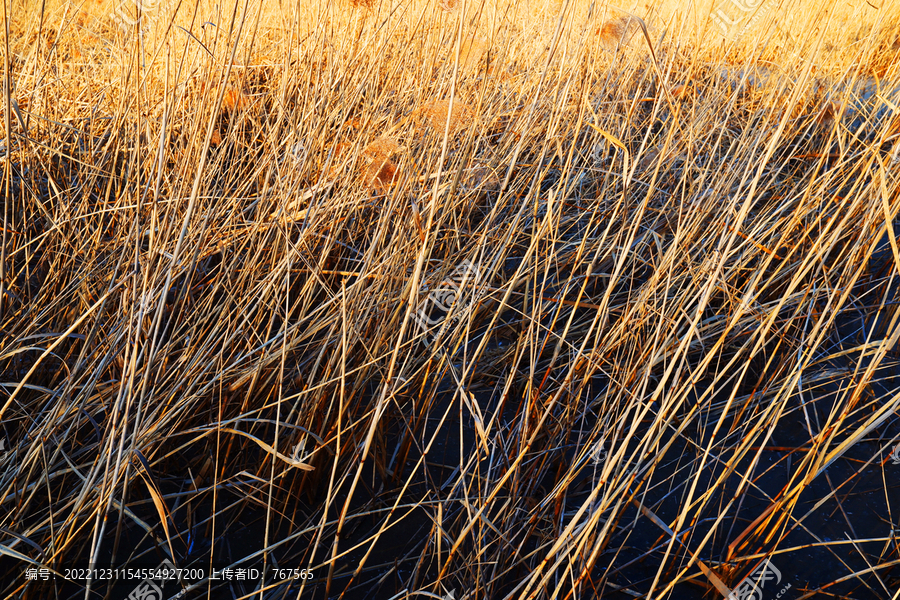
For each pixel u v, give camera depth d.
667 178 2.95
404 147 1.71
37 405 1.78
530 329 1.61
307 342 2.06
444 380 2.13
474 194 2.60
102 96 2.88
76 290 1.94
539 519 1.53
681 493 1.79
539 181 1.84
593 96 2.92
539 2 3.26
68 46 2.96
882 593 1.50
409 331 1.95
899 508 1.73
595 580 1.51
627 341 1.98
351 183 2.09
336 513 1.69
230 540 1.60
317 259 2.26
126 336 1.65
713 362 2.22
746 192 2.40
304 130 2.25
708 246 2.33
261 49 3.11
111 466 1.39
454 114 1.59
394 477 1.76
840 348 2.29
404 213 1.91
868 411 2.02
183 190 1.85
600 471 1.79
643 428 1.97
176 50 2.38
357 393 1.86
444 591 1.41
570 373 1.60
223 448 1.75
